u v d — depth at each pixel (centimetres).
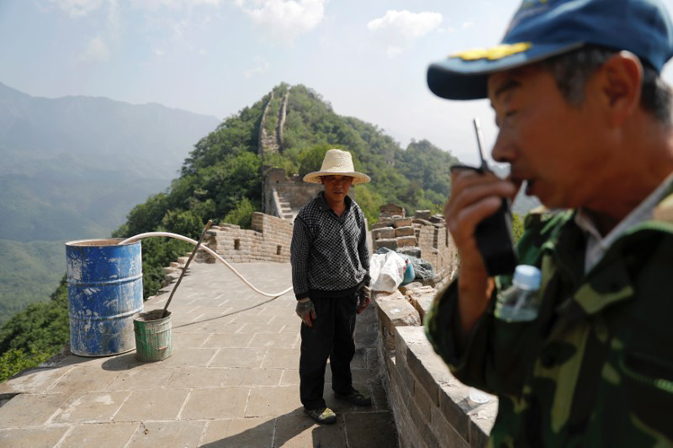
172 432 304
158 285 3316
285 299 721
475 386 90
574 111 61
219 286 845
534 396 70
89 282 415
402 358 246
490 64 62
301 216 294
